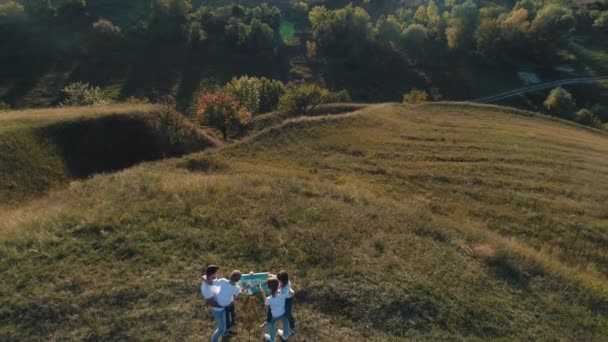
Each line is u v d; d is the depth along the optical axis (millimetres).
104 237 15430
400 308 13742
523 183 28484
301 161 31891
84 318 12094
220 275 13945
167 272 13898
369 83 108062
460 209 24953
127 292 12977
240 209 18031
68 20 111312
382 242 16922
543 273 16969
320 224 17688
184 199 18469
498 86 105688
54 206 19062
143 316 12289
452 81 107938
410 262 16094
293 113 55031
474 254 17484
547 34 113062
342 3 152875
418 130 39438
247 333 12031
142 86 97125
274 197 19891
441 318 13648
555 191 27500
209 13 124500
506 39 114500
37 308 12266
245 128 51375
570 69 111750
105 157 34844
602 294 16219
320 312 13242
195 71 105312
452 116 45719
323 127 38156
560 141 37656
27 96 87375
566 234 22672
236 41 115375
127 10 125375
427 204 25250
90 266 13938
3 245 14688
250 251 15359
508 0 158250
